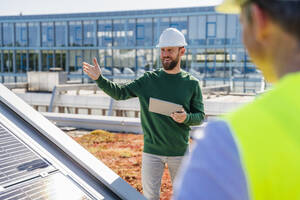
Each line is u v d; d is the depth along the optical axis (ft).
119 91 11.50
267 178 2.09
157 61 87.61
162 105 10.76
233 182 2.10
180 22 83.92
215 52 81.25
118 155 22.45
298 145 2.07
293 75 2.31
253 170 2.10
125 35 90.17
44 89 71.67
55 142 9.14
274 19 2.30
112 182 8.29
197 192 2.14
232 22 78.33
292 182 2.06
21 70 102.22
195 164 2.25
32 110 10.30
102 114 52.60
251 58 2.71
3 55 103.45
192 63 83.97
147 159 11.41
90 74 11.27
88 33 93.97
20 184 6.84
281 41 2.35
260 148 2.12
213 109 45.68
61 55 97.71
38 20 97.09
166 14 84.07
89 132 29.76
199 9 80.74
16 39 101.24
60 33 96.73
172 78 11.25
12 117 9.68
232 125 2.26
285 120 2.15
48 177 7.48
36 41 99.45
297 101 2.18
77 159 8.75
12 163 7.50
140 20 87.86
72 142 9.48
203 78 82.79
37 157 8.18
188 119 10.73
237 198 2.10
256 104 2.33
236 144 2.17
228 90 69.82
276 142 2.11
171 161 11.28
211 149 2.22
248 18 2.53
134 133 29.55
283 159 2.07
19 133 8.98
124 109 47.11
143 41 88.58
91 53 94.58
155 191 11.43
